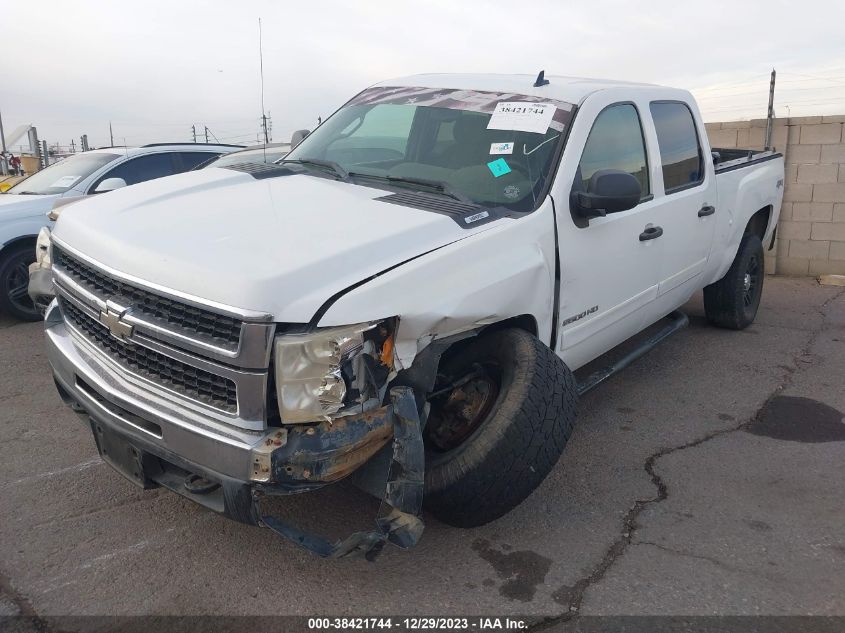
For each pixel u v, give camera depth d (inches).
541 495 150.5
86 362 125.0
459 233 125.0
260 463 98.8
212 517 137.3
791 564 128.7
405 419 108.2
